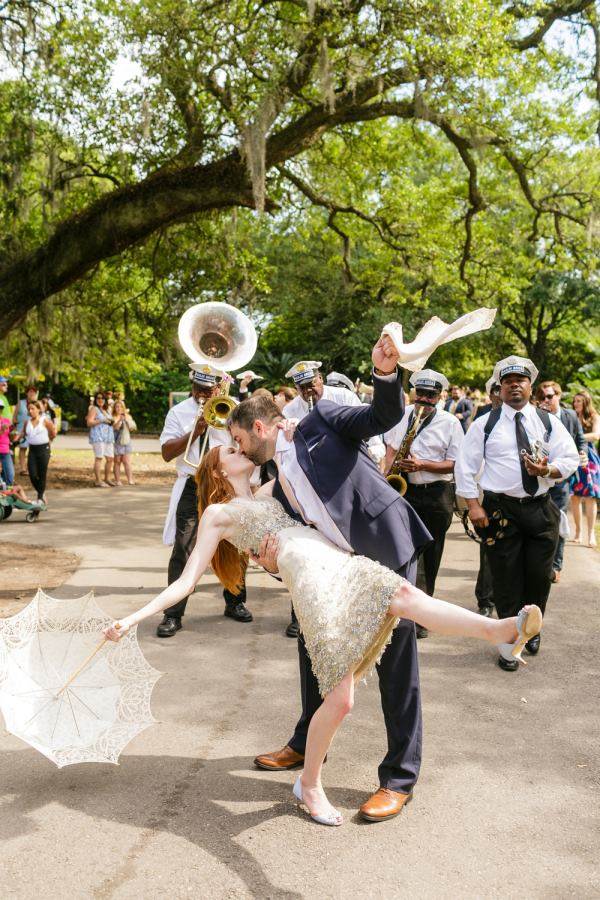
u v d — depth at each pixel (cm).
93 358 1800
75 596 645
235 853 286
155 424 3659
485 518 506
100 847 288
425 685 467
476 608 635
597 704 439
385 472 569
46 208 1399
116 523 1061
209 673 475
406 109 1177
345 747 377
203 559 308
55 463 1939
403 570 317
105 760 324
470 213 1479
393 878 272
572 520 1170
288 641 541
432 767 360
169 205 1159
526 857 287
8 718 323
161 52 1151
